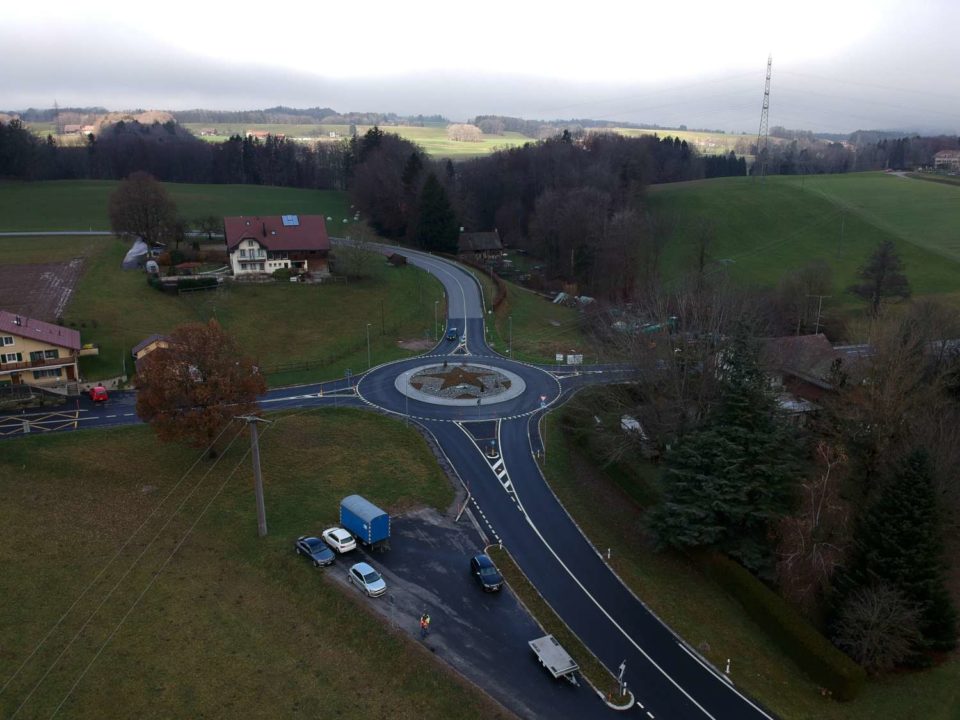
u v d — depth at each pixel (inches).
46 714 1612.9
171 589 2063.2
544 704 1676.9
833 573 2064.5
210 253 5511.8
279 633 1899.6
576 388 3833.7
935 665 1945.1
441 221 6742.1
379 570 2160.4
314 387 3732.8
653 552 2407.7
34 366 3383.4
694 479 2272.4
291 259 5280.5
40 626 1895.9
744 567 2188.7
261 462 2817.4
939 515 1996.8
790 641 1916.8
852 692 1765.5
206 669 1763.0
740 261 6441.9
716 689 1777.8
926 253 6279.5
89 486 2610.7
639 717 1665.8
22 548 2223.2
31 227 6437.0
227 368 2748.5
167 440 2647.6
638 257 6048.2
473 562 2153.1
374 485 2694.4
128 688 1696.6
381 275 5575.8
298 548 2206.0
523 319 5182.1
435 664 1755.7
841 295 5521.7
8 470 2684.5
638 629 1983.3
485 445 3127.5
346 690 1710.1
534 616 1994.3
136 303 4485.7
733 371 2388.0
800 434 2605.8
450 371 4025.6
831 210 7559.1
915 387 2701.8
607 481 2923.2
